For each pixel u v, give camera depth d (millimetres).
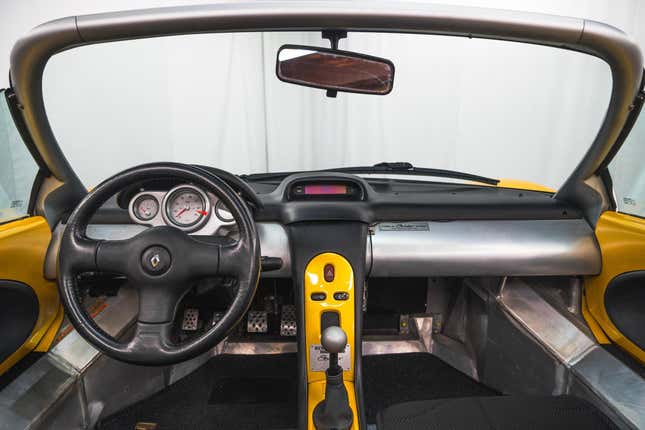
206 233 1275
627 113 1184
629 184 1407
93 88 3648
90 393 1460
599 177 1419
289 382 1856
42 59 1022
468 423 1024
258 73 3719
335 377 1069
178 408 1711
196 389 1818
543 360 1512
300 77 1154
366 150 3971
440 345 2037
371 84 1181
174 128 3822
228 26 975
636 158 1364
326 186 1513
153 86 3709
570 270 1479
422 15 942
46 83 3576
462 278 1994
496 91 3811
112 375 1557
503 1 3494
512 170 4023
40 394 1282
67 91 3625
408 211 1468
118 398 1615
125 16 950
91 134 3748
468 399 1117
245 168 3973
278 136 3895
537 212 1502
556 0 3486
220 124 3850
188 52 3656
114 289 1286
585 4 3504
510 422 1023
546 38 1000
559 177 3998
